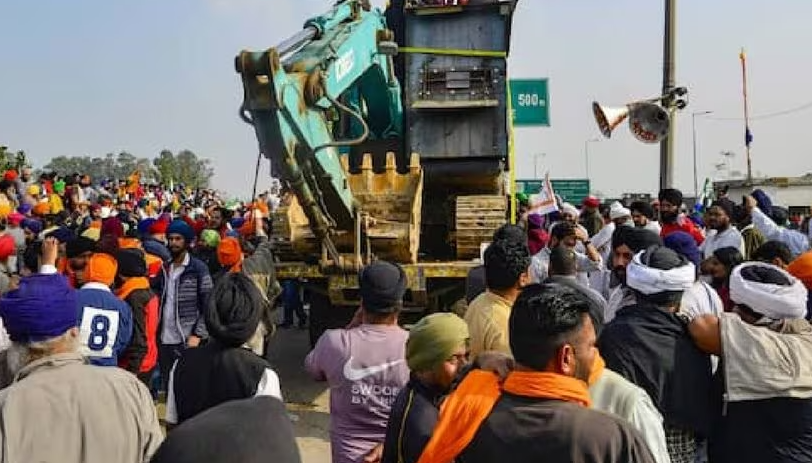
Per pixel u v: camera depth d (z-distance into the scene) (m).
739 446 3.26
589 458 2.04
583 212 11.84
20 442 2.48
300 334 11.73
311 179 5.97
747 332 3.18
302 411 7.31
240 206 17.69
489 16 8.71
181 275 6.77
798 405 3.16
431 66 8.77
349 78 6.73
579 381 2.24
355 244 7.03
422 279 7.38
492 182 9.20
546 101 16.50
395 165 8.26
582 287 3.80
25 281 2.81
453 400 2.30
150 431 2.78
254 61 5.04
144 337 5.56
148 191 28.41
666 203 8.01
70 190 16.16
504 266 3.70
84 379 2.67
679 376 3.14
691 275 3.32
